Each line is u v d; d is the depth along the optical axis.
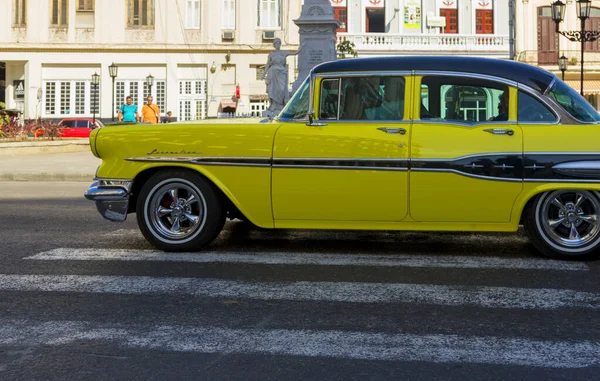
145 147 5.63
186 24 35.31
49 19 35.00
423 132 5.25
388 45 36.03
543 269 5.04
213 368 3.09
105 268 5.12
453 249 5.83
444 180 5.19
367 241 6.23
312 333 3.57
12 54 34.81
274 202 5.41
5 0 34.75
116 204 5.70
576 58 36.66
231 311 3.98
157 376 3.00
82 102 35.22
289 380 2.95
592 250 5.25
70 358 3.23
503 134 5.20
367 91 5.41
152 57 35.19
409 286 4.56
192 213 5.70
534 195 5.23
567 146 5.13
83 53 35.00
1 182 14.05
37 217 8.09
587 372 3.04
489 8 37.25
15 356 3.26
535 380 2.95
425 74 5.37
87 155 22.23
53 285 4.61
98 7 34.97
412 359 3.19
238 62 35.47
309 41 20.03
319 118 5.43
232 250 5.79
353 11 37.47
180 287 4.54
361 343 3.41
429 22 37.09
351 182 5.29
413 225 5.30
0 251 5.83
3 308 4.07
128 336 3.54
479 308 4.03
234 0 35.34
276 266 5.17
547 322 3.76
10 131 25.73
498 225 5.22
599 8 36.75
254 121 5.79
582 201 5.26
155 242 5.72
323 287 4.53
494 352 3.28
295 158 5.36
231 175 5.46
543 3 36.59
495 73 5.32
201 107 35.59
